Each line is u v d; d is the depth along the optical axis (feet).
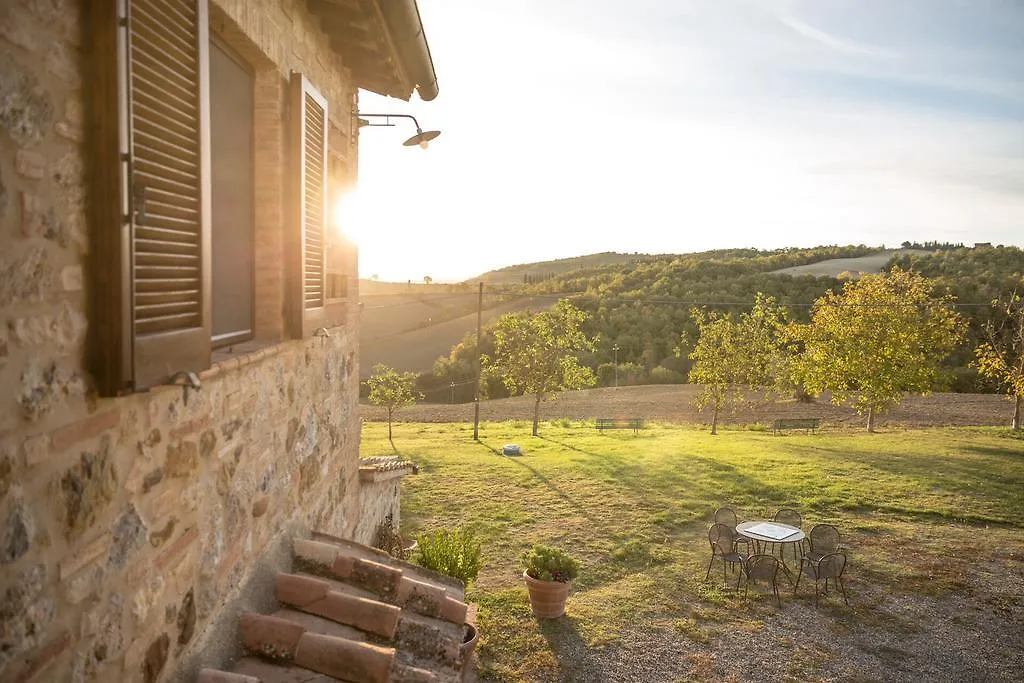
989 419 93.91
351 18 13.78
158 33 6.41
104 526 6.04
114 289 5.67
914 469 52.95
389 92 19.86
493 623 26.27
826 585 29.73
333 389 16.42
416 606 12.10
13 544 4.73
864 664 23.49
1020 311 80.38
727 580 31.24
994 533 37.47
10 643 4.70
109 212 5.61
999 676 22.79
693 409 112.47
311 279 13.61
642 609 27.89
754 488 47.73
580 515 42.27
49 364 5.13
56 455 5.26
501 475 54.85
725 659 23.73
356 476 19.85
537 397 84.02
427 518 41.98
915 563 32.91
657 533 38.34
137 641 6.72
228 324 10.88
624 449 67.82
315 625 10.30
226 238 10.71
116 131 5.57
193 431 8.11
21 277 4.78
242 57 10.98
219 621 9.03
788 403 115.44
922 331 71.67
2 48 4.57
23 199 4.79
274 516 11.63
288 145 12.06
